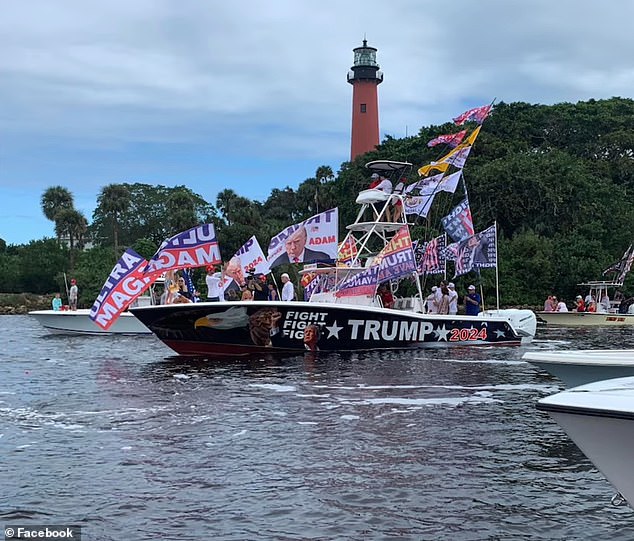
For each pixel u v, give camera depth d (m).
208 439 9.47
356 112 76.31
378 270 20.92
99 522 6.54
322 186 71.56
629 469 5.99
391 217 23.41
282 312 19.02
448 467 8.16
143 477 7.84
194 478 7.79
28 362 18.98
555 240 52.53
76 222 77.81
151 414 11.14
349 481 7.66
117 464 8.33
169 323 18.92
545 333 30.11
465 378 14.80
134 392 13.30
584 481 7.67
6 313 70.88
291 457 8.59
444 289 23.12
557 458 8.53
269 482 7.64
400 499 7.11
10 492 7.36
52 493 7.32
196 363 18.06
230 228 64.31
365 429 10.01
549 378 14.77
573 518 6.60
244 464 8.31
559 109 72.69
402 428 10.06
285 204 86.19
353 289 20.81
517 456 8.61
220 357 19.45
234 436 9.62
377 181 22.97
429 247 22.48
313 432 9.84
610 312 37.97
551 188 54.75
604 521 6.53
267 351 19.67
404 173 22.81
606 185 61.44
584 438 6.12
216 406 11.76
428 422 10.45
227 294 23.86
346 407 11.61
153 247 66.00
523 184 53.62
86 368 17.38
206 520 6.58
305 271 22.16
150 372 16.33
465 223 22.81
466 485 7.53
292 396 12.68
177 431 9.94
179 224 71.31
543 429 10.00
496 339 22.14
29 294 76.31
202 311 18.61
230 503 7.01
